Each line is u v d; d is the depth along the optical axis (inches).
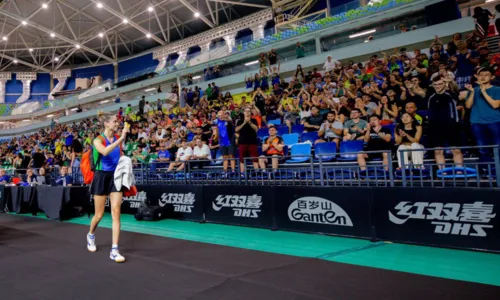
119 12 943.7
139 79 930.7
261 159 239.8
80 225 244.5
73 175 352.5
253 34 879.7
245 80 629.9
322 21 609.3
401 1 519.2
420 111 263.3
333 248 154.1
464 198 142.7
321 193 185.6
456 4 475.2
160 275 116.4
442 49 377.7
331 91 375.6
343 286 100.1
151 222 249.4
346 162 216.4
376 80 375.9
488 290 94.3
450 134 191.2
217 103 518.0
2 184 386.3
